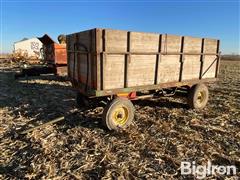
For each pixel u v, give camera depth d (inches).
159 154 178.2
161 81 247.8
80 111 267.6
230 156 177.8
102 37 192.5
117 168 158.4
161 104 316.8
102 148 185.6
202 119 260.5
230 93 418.0
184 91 303.0
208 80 306.3
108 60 199.6
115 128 218.5
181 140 202.8
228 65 1307.8
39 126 224.5
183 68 267.7
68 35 262.5
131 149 185.5
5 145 192.9
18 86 457.1
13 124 240.8
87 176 150.2
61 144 192.5
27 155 175.2
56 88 434.3
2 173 153.6
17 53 1204.5
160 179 148.6
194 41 271.1
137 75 224.4
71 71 266.4
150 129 225.9
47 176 149.1
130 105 222.7
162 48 237.3
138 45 216.8
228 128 235.5
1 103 322.7
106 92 204.8
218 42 306.8
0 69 816.9
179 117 263.6
